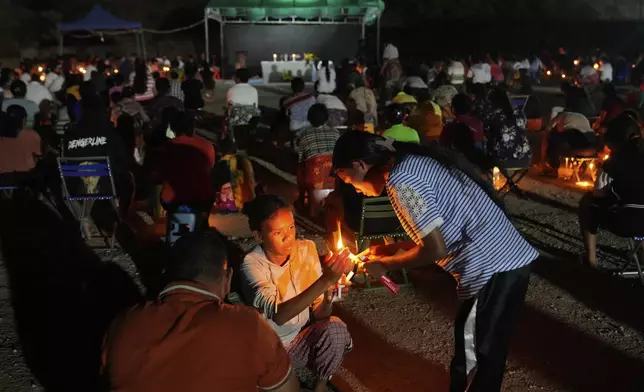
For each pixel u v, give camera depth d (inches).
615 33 1406.3
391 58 643.5
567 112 356.5
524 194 327.3
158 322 84.3
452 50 1348.4
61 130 415.8
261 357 86.1
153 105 388.5
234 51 1139.9
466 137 233.6
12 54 1230.3
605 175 226.8
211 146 216.4
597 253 244.2
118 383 83.5
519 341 177.0
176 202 212.4
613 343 175.8
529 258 115.3
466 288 115.7
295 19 1122.0
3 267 233.8
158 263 237.1
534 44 1380.4
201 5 1462.8
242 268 125.7
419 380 158.4
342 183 206.1
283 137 423.5
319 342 128.9
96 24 986.1
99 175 251.1
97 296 208.8
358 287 213.9
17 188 300.2
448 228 112.3
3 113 290.4
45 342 177.8
